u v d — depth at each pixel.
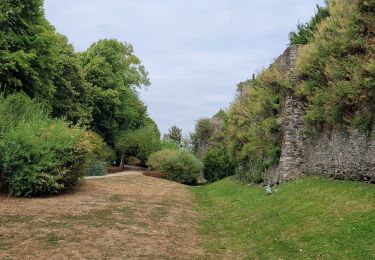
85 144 15.26
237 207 13.62
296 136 15.66
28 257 6.54
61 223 9.31
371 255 6.24
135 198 15.53
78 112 28.88
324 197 10.41
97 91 35.50
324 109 12.80
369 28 10.78
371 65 9.73
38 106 17.06
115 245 7.77
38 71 22.14
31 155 13.52
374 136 10.16
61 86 27.42
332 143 12.77
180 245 8.37
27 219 9.46
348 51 11.60
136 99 48.28
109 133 40.38
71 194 14.88
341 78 11.50
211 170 31.75
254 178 19.42
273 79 17.16
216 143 34.75
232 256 7.75
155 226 10.14
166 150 32.22
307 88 14.17
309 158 14.88
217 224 11.26
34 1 21.42
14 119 14.89
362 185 10.37
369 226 7.37
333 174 12.59
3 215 9.76
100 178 22.83
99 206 12.45
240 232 9.88
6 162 12.94
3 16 19.92
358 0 11.09
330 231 7.78
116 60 40.12
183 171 30.25
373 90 10.04
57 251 7.02
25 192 13.47
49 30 23.53
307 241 7.72
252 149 19.67
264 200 13.05
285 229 8.92
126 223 10.09
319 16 19.23
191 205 15.40
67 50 29.73
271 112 17.81
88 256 6.87
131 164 44.78
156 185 23.25
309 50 13.71
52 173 14.02
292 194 12.17
